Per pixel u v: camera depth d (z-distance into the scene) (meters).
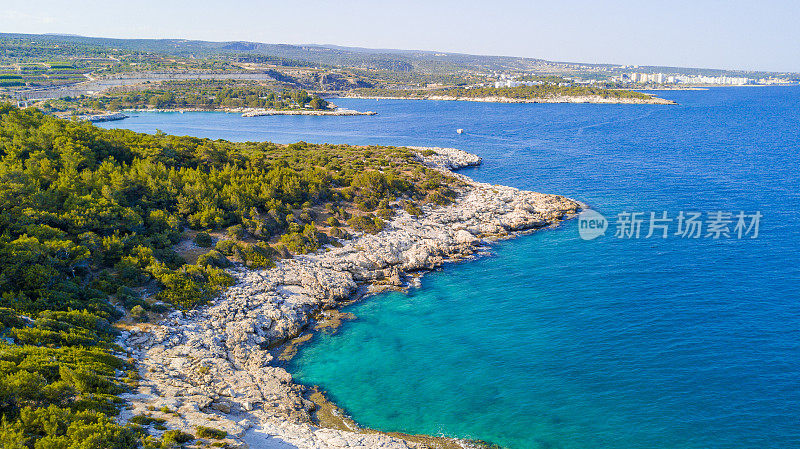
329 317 58.19
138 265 57.69
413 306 60.62
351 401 43.00
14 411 30.17
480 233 84.38
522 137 195.50
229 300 56.69
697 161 137.25
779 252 70.94
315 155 126.94
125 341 46.06
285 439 35.38
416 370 47.31
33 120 100.75
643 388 43.19
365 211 88.69
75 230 59.22
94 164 82.25
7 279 47.47
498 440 38.03
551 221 88.94
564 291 62.44
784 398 41.28
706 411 40.22
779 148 154.38
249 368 46.62
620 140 181.50
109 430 28.89
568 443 37.53
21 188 60.59
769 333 50.69
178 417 34.84
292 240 72.75
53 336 40.34
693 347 48.84
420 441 37.84
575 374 45.59
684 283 62.69
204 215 72.81
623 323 53.84
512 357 48.72
